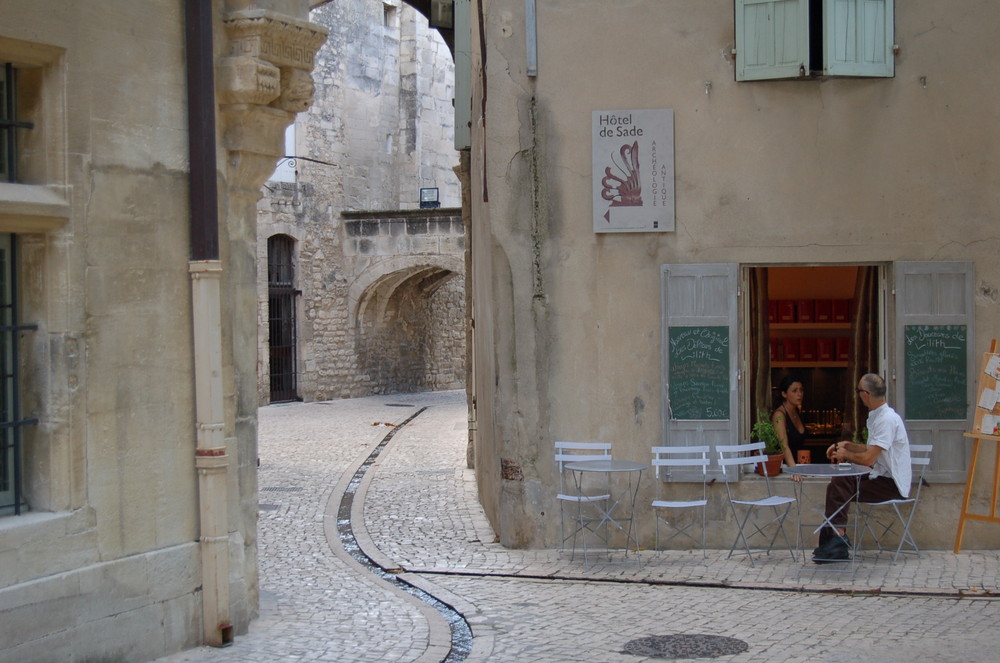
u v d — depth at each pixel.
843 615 7.56
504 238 9.77
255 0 7.00
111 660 6.26
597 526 9.68
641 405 9.70
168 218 6.68
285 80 7.36
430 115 33.84
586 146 9.70
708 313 9.62
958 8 9.55
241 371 7.40
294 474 15.23
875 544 9.59
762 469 9.73
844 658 6.49
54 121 6.05
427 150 33.69
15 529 5.76
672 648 6.79
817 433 11.37
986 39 9.55
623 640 7.02
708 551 9.59
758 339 10.59
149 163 6.56
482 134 11.08
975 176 9.58
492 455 10.65
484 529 10.79
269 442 19.33
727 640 6.95
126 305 6.40
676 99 9.66
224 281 7.17
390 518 11.60
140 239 6.50
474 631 7.33
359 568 9.38
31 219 5.88
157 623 6.56
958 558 9.21
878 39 9.52
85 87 6.17
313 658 6.63
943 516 9.55
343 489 13.86
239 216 7.36
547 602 8.08
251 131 7.18
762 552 9.52
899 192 9.59
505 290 9.80
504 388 9.84
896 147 9.58
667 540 9.69
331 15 29.61
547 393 9.77
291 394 28.47
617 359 9.71
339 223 29.91
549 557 9.49
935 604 7.86
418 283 32.28
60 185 6.04
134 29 6.47
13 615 5.71
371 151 31.56
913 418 9.53
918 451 9.35
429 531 10.81
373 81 31.53
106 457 6.27
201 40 6.78
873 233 9.59
